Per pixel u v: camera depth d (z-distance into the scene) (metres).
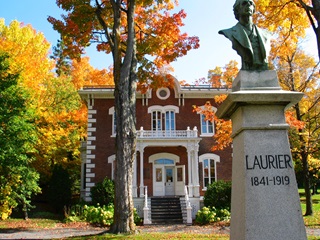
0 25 29.97
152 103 27.97
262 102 5.10
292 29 16.84
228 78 27.38
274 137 5.04
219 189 22.58
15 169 17.52
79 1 16.22
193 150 25.89
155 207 23.38
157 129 27.55
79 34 17.70
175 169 27.34
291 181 4.84
